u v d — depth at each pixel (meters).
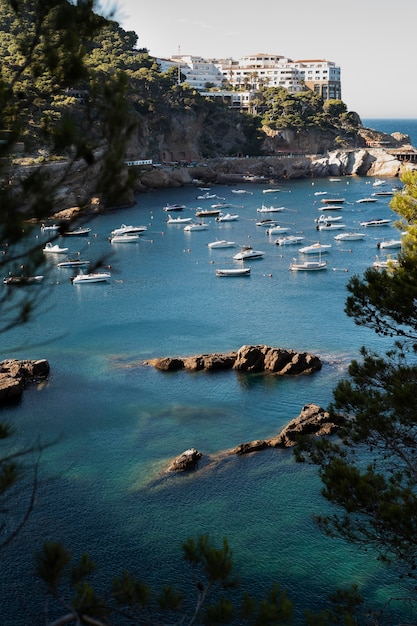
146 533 32.16
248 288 80.38
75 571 11.81
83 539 31.59
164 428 43.34
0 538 30.84
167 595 11.70
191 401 47.50
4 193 9.16
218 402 47.34
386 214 136.25
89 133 9.64
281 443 40.09
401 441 19.39
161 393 48.88
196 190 175.50
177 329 64.50
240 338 61.50
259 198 161.62
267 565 30.03
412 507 15.28
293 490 35.66
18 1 9.81
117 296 76.75
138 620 11.76
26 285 10.27
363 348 21.11
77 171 9.59
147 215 136.00
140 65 199.12
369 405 18.45
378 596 27.83
